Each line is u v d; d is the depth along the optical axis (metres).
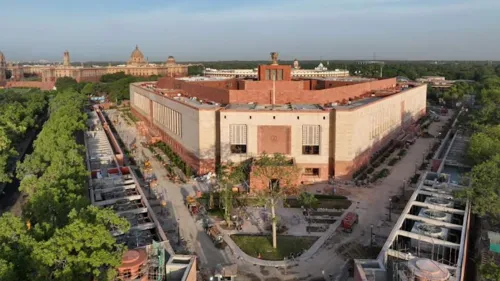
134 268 37.19
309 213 67.25
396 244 45.91
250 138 83.25
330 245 56.62
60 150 72.25
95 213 39.88
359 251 54.75
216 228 59.91
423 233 46.38
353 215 62.69
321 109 84.00
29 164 71.44
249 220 64.81
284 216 66.31
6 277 30.09
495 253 50.34
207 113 85.12
